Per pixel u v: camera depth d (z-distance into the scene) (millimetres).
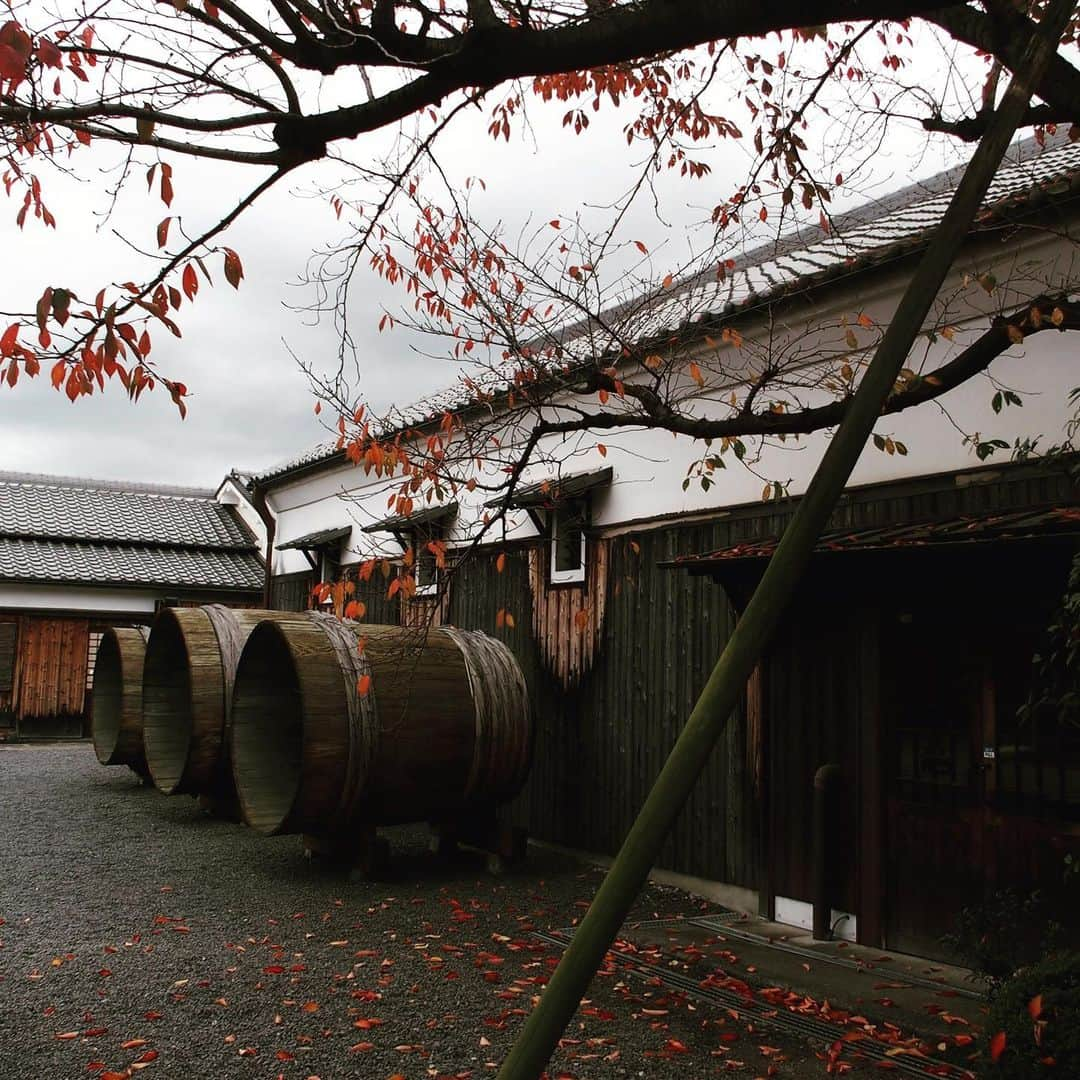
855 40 4324
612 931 1091
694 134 5293
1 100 2506
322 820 7156
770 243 9789
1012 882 5094
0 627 16922
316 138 2783
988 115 3984
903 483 6105
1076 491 5227
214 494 23250
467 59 2625
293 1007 4652
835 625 6195
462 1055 4105
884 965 5363
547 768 8922
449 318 4965
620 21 2549
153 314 2566
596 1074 3945
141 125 2617
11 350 2445
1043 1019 3393
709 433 4328
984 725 5309
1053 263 5453
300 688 6980
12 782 12141
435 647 7965
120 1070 3877
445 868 8016
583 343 7074
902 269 6012
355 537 13180
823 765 6168
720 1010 4707
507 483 4863
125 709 11273
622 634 8164
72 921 6145
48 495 20359
